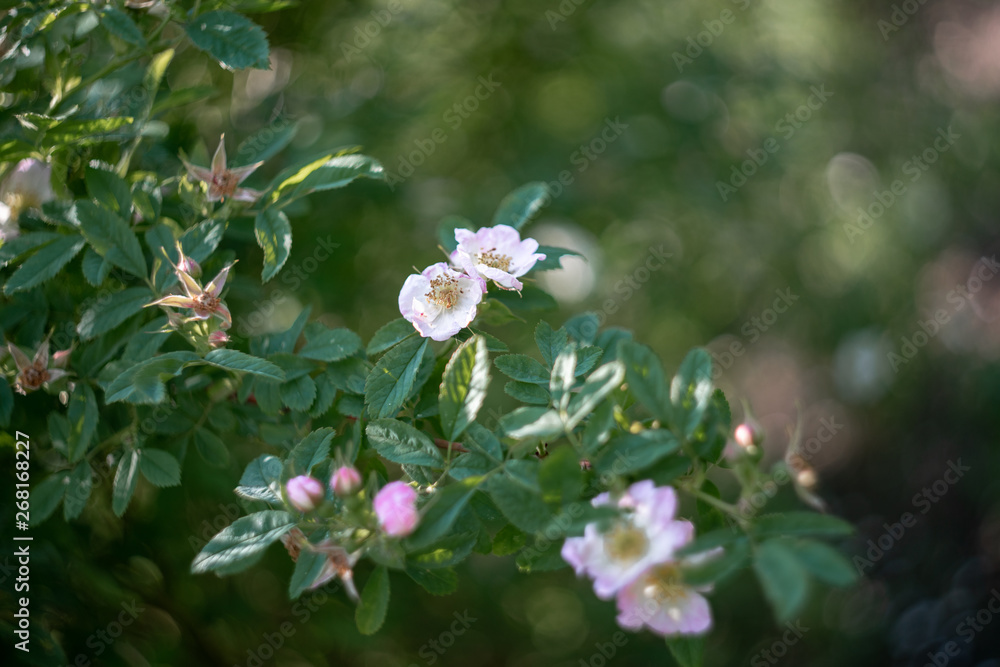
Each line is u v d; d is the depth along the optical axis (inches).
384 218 53.9
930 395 80.8
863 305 81.7
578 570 30.0
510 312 33.8
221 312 33.4
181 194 35.5
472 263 33.4
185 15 35.5
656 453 30.2
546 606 66.7
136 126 35.6
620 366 30.4
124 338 35.3
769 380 90.6
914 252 81.7
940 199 81.2
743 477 30.8
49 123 34.1
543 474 30.1
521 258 34.5
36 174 36.5
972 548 77.2
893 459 83.2
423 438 31.9
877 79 80.2
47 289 36.4
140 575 40.8
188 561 41.4
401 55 57.9
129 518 40.1
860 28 80.8
